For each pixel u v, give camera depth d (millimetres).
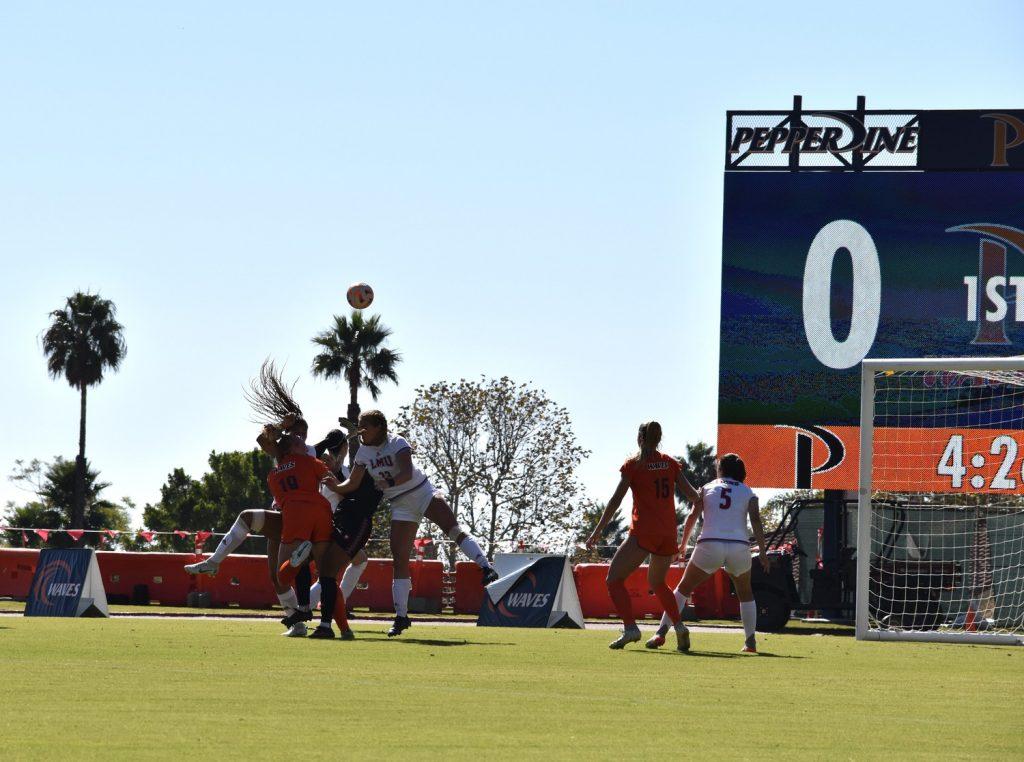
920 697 11719
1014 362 25625
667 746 8008
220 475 151750
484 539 77812
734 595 41688
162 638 17922
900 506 34188
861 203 38344
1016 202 37938
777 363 38031
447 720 9008
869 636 25141
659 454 18594
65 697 9969
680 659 16562
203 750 7422
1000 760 7727
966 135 38188
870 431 25828
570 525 78438
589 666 14641
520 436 78562
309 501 19188
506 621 27297
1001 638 24734
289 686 11094
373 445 19609
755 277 38406
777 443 37812
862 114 38531
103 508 110812
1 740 7680
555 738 8234
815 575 33219
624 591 18703
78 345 95375
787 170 38562
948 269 38000
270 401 20078
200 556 45812
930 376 37188
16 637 17719
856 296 38094
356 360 82375
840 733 8867
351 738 8016
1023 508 33781
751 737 8555
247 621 26469
